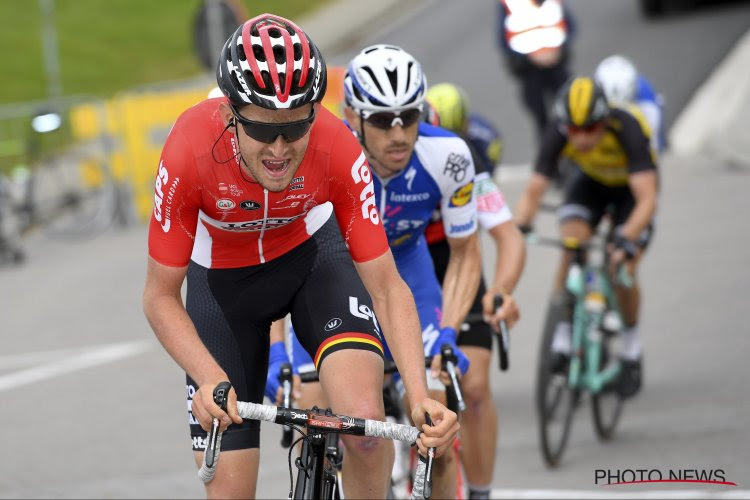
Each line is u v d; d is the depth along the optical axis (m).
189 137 9.85
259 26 9.23
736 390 18.84
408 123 11.85
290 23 9.43
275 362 12.09
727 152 38.59
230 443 10.52
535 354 22.56
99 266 35.00
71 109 42.94
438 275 14.40
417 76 11.82
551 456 16.50
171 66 70.88
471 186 12.74
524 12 39.47
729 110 41.84
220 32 45.38
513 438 18.02
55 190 39.91
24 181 38.59
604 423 17.84
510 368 21.81
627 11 68.00
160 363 24.27
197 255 11.19
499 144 21.19
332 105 40.19
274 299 11.16
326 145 10.01
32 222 38.38
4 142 43.19
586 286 18.50
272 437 19.06
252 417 8.89
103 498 16.33
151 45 75.69
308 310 10.98
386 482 10.87
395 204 12.59
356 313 10.77
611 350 18.94
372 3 84.75
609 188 19.84
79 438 19.55
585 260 18.84
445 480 12.16
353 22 78.44
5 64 68.19
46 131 40.97
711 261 27.22
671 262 27.66
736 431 16.78
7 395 22.78
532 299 26.38
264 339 11.38
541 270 28.75
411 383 9.57
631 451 16.89
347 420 8.91
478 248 13.09
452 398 11.62
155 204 9.94
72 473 17.64
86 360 24.91
